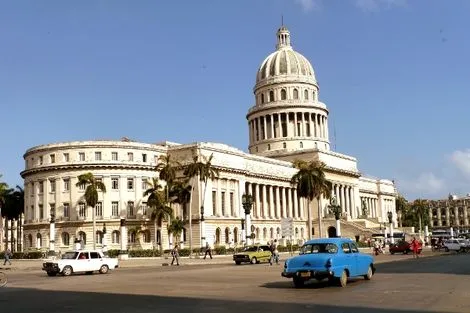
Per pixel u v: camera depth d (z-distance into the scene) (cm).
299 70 15025
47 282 3634
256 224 11338
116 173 9631
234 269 4703
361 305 2002
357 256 2912
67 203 9631
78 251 4559
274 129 14688
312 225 12962
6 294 2772
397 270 3881
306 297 2302
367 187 16988
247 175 11325
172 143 11188
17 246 13850
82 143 9688
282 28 15912
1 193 10488
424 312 1808
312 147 14338
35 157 10056
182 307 2069
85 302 2331
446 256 6228
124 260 7125
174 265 5938
